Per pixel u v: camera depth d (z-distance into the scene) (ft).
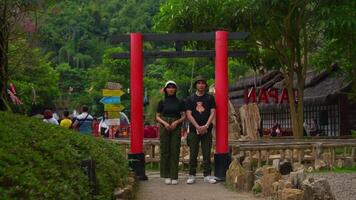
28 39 30.22
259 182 28.76
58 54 249.34
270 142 44.45
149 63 213.25
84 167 18.17
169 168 33.53
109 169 22.93
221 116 34.65
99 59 261.24
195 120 33.24
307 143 41.24
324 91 72.90
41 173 15.31
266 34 55.67
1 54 28.27
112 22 281.74
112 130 58.49
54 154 17.99
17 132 19.01
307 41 58.95
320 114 78.59
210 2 52.37
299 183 25.29
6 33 28.17
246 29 53.98
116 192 21.59
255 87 80.53
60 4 44.11
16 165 14.71
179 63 131.23
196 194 28.63
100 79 179.42
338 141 43.32
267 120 99.91
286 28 53.11
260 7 50.75
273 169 27.94
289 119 88.12
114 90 57.72
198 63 131.13
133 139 35.47
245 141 47.03
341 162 40.52
